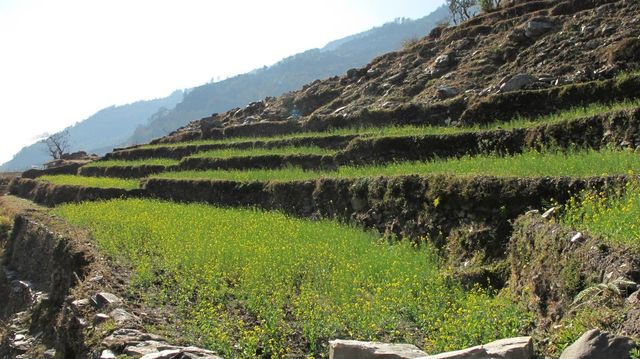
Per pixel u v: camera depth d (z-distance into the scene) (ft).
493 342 24.56
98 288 48.93
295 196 76.28
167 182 105.09
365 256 48.70
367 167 76.59
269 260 49.55
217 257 52.80
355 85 127.44
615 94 70.28
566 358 21.81
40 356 57.16
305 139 102.53
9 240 107.34
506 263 42.73
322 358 32.40
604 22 89.81
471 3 170.09
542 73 85.71
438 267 47.78
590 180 43.65
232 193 88.48
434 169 62.34
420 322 34.83
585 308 26.96
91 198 120.98
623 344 20.81
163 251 59.82
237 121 148.66
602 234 32.12
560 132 63.98
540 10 106.93
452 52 109.50
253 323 38.86
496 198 48.62
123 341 35.22
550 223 38.22
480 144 70.69
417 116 93.25
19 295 86.02
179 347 33.83
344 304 37.35
